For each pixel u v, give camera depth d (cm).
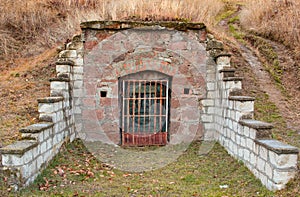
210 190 411
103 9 786
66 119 589
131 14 758
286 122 605
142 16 742
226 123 579
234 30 1062
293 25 905
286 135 559
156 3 783
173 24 658
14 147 384
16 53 891
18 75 743
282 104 665
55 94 566
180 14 786
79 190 407
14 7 1009
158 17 741
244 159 481
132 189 421
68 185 423
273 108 648
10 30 967
